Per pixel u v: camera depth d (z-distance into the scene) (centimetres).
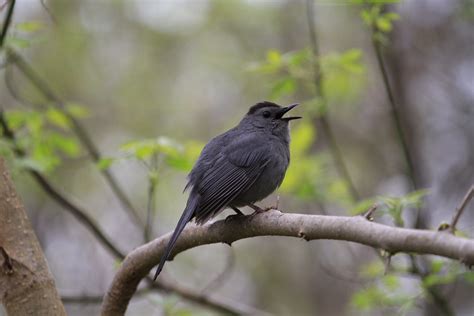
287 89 954
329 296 1641
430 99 1538
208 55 1672
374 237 426
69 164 1620
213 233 604
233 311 1012
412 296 871
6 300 577
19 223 585
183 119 1719
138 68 1736
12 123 952
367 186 1562
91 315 1548
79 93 1695
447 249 384
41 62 1644
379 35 905
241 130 854
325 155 1088
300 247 1705
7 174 591
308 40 1631
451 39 1495
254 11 1648
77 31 1636
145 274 641
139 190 1645
